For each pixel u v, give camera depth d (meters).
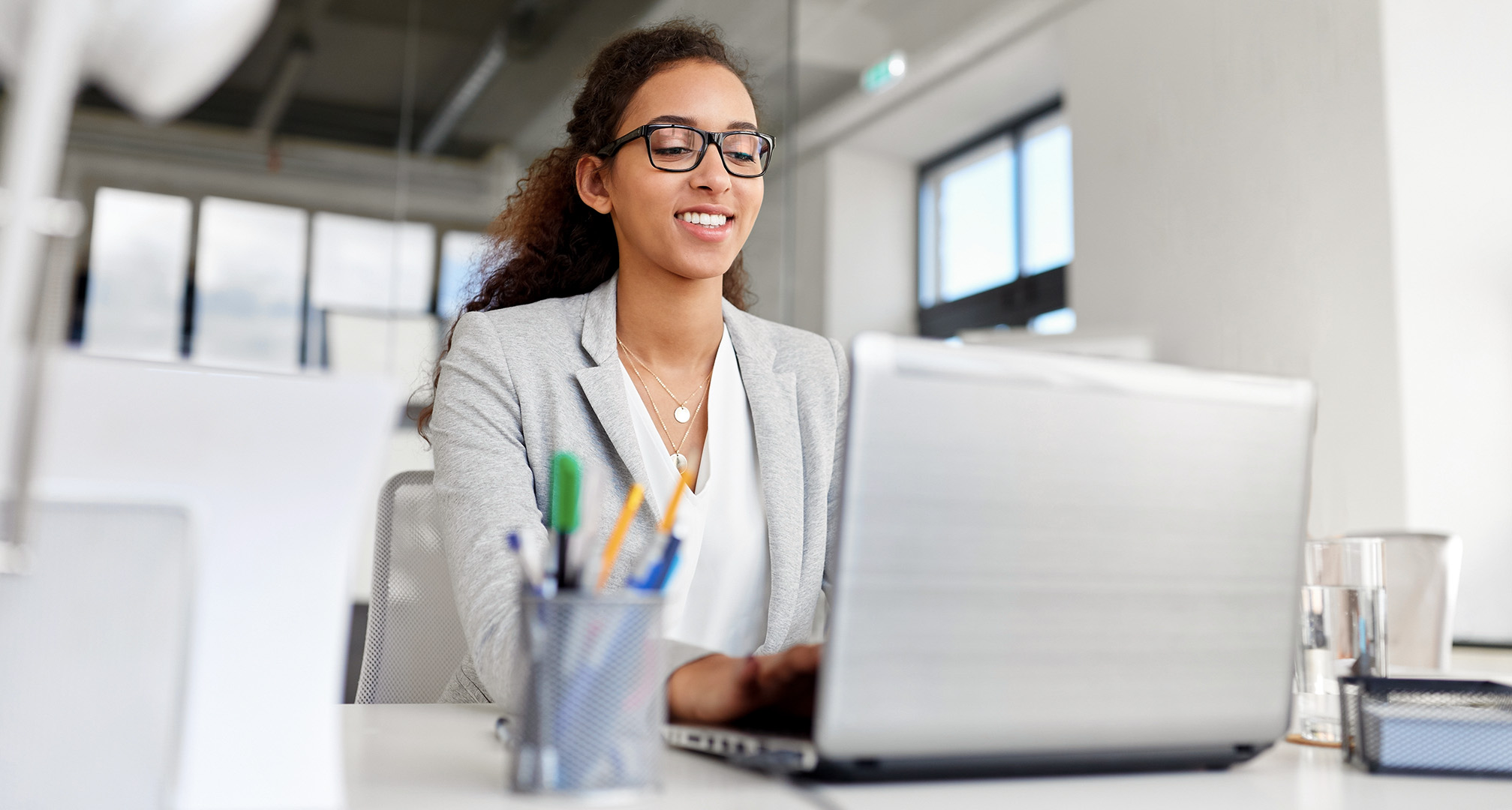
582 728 0.55
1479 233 3.20
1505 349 3.16
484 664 0.81
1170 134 3.90
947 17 4.89
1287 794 0.60
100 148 3.88
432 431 1.21
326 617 0.48
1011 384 0.58
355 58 4.21
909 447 0.56
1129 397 0.61
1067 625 0.60
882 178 5.98
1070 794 0.59
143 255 3.91
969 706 0.57
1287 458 0.66
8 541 0.43
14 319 0.37
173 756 0.46
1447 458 3.10
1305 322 3.37
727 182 1.26
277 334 4.02
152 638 0.46
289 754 0.47
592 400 1.22
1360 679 0.71
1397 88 3.20
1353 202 3.27
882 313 5.90
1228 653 0.64
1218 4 3.72
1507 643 3.04
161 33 0.37
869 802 0.55
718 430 1.29
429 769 0.63
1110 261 4.14
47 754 0.44
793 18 4.56
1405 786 0.63
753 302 1.69
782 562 1.23
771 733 0.65
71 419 0.44
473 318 1.29
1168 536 0.62
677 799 0.55
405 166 4.21
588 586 0.57
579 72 1.49
